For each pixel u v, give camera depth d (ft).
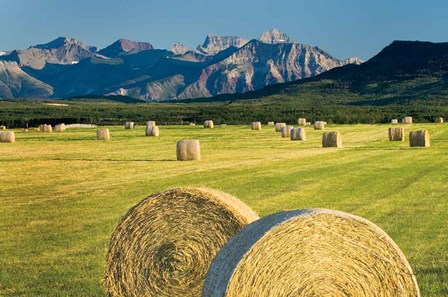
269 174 110.83
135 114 563.48
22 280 44.96
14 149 173.88
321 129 299.79
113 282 37.32
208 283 28.99
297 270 28.94
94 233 60.44
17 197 84.89
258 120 468.34
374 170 116.98
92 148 178.09
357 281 29.55
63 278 45.19
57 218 68.85
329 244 29.19
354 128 315.17
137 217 37.17
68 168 122.72
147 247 37.22
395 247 29.58
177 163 132.87
